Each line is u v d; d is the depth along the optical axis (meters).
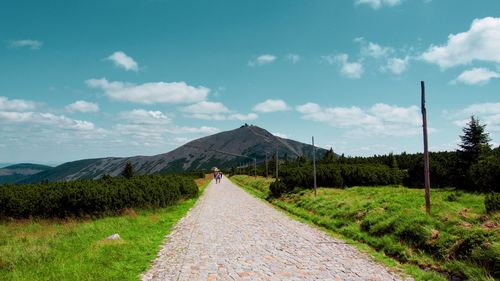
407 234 12.45
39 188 23.94
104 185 24.27
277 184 34.25
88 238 13.74
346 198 23.50
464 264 9.34
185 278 9.20
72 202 20.78
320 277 9.23
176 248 12.95
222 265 10.48
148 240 13.98
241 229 17.20
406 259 11.03
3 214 21.14
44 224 19.91
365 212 17.25
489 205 14.04
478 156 33.47
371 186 36.34
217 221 20.11
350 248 12.86
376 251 12.45
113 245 12.20
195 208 27.44
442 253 10.46
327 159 75.44
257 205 29.70
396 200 19.17
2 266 10.05
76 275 8.84
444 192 26.27
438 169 33.81
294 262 10.82
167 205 27.59
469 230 10.88
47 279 8.65
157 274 9.60
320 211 21.34
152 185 26.06
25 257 10.68
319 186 35.78
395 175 37.81
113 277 8.94
